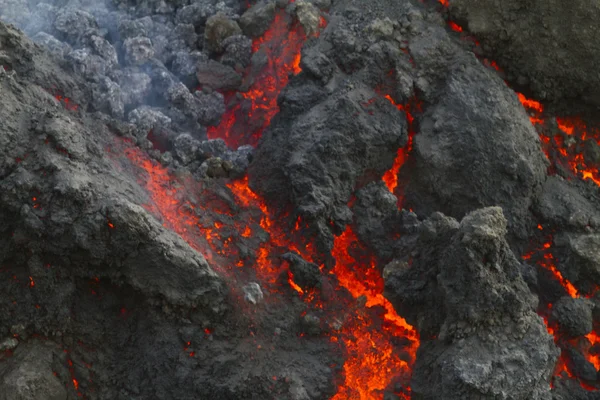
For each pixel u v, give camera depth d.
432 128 5.81
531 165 5.69
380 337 5.21
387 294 5.23
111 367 4.94
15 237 4.78
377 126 5.75
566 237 5.59
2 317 4.83
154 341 4.93
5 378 4.63
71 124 5.10
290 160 5.68
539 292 5.50
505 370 4.58
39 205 4.77
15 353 4.80
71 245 4.76
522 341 4.73
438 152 5.69
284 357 4.98
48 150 4.89
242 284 5.18
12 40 5.41
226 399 4.79
